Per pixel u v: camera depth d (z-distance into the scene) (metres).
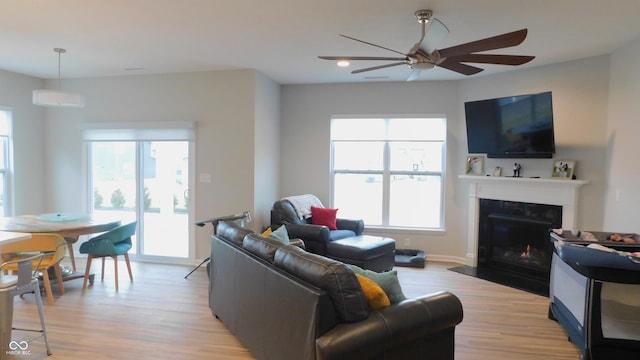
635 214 3.75
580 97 4.46
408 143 5.88
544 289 4.41
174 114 5.31
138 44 3.98
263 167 5.42
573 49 4.07
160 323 3.45
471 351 2.98
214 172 5.22
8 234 2.88
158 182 5.47
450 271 5.13
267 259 2.70
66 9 3.05
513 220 5.00
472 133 5.14
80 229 4.11
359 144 6.03
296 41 3.85
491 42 2.55
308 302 2.12
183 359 2.83
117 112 5.48
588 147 4.42
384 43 3.88
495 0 2.83
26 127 5.49
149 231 5.54
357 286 2.12
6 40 3.86
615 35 3.62
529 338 3.21
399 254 5.73
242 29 3.50
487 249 5.29
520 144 4.67
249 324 2.84
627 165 3.89
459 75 5.28
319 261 2.25
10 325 2.81
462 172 5.57
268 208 5.62
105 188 5.64
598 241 3.25
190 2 2.91
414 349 2.25
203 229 5.30
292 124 6.09
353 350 1.98
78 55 4.40
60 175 5.71
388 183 5.95
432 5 2.93
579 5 2.92
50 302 3.88
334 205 6.11
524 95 4.52
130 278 4.63
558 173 4.58
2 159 5.28
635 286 2.64
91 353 2.91
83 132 5.59
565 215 4.50
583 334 2.78
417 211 5.91
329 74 5.32
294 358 2.25
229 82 5.14
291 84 6.04
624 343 2.64
